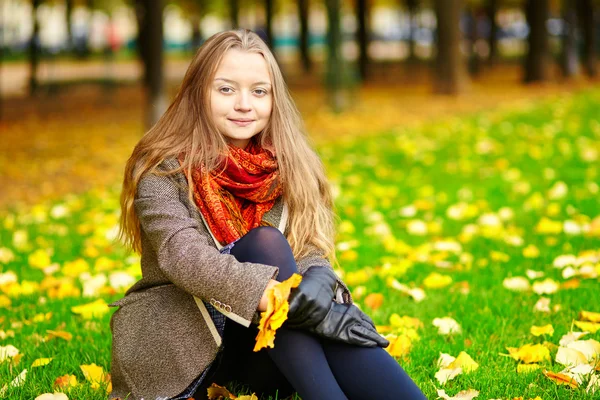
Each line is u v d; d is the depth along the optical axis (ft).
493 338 11.18
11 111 57.16
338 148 34.04
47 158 34.32
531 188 23.36
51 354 11.15
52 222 21.30
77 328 12.29
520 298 13.03
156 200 8.27
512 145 33.09
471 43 88.58
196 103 8.61
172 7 116.06
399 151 32.35
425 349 10.65
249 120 8.58
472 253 16.25
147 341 8.46
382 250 16.88
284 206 8.89
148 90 40.52
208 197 8.33
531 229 18.13
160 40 38.70
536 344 10.68
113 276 14.67
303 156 8.91
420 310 12.66
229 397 8.93
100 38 142.82
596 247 16.14
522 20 156.76
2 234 19.75
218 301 7.73
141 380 8.54
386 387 7.81
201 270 7.71
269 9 96.22
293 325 7.78
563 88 63.05
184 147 8.54
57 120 50.78
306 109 51.26
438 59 59.16
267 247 8.13
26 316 13.16
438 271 15.07
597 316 11.55
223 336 8.50
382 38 176.24
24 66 116.78
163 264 7.93
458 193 22.98
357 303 13.08
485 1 115.03
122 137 40.93
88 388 9.61
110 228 18.92
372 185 24.98
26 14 143.33
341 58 48.80
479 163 28.91
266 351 8.73
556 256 15.55
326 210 9.21
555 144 32.83
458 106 51.31
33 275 15.84
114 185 27.40
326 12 49.24
